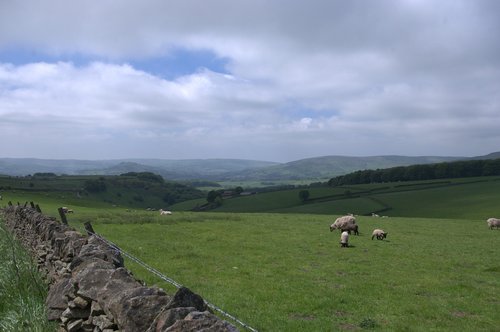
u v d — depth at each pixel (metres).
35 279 13.28
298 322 14.13
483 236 42.41
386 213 119.62
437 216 107.06
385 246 33.59
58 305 9.27
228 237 36.12
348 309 15.97
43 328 9.27
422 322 14.77
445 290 19.44
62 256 12.52
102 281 8.35
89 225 16.52
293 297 17.19
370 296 17.91
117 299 6.92
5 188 132.50
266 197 170.50
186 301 6.26
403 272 23.28
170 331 5.29
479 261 27.42
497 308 16.72
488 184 147.75
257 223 50.03
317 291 18.30
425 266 25.31
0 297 12.36
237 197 179.50
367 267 24.41
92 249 10.78
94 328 7.86
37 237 17.23
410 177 183.50
